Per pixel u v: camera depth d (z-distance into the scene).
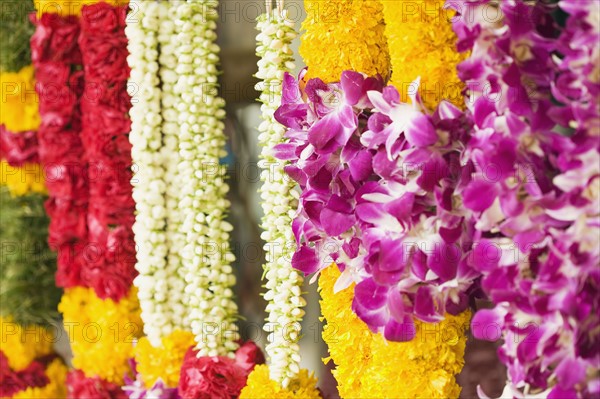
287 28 1.28
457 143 1.00
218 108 1.44
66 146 1.53
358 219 1.06
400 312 1.01
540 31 0.98
